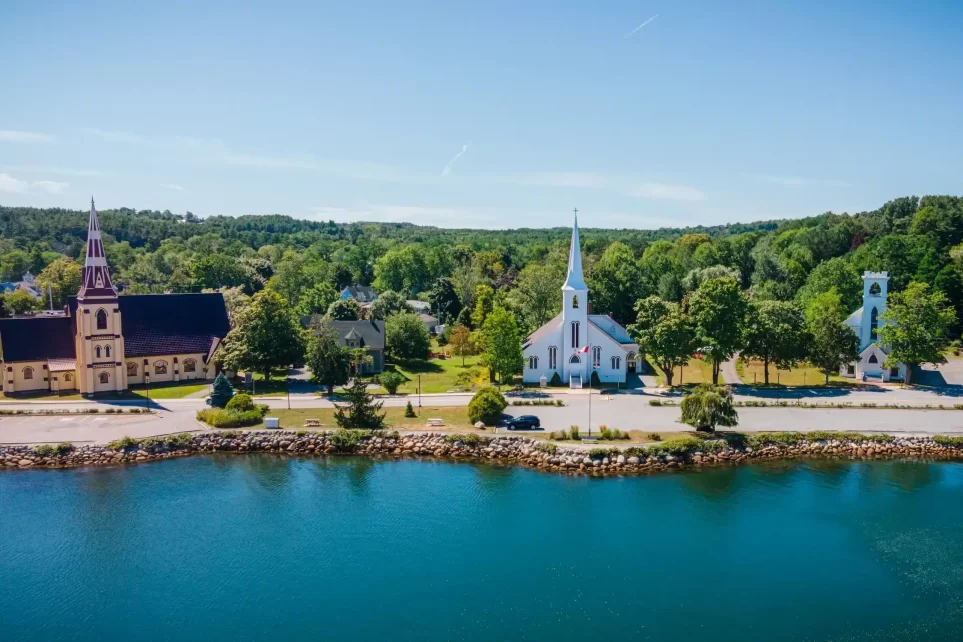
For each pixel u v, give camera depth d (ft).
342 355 337.52
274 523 205.16
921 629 150.71
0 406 311.68
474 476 239.30
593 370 357.20
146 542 193.98
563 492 224.94
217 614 159.53
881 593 165.07
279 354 351.87
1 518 209.15
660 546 189.16
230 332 360.48
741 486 227.40
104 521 206.80
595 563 180.24
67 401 321.73
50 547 191.52
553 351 356.38
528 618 156.15
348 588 169.99
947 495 219.00
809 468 241.96
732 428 269.03
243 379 369.91
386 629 152.97
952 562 178.70
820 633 149.59
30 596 167.63
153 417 295.07
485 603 162.30
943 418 281.13
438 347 506.07
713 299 342.44
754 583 169.89
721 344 339.77
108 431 274.98
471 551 187.62
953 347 431.43
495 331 340.39
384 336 419.74
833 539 191.72
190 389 346.74
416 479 237.25
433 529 200.75
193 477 241.35
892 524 199.93
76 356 344.90
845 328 355.97
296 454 263.90
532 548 188.75
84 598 166.50
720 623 153.48
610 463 242.17
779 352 346.74
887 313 343.05
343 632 152.15
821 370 388.16
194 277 645.92
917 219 602.03
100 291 333.42
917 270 498.69
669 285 572.10
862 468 241.55
